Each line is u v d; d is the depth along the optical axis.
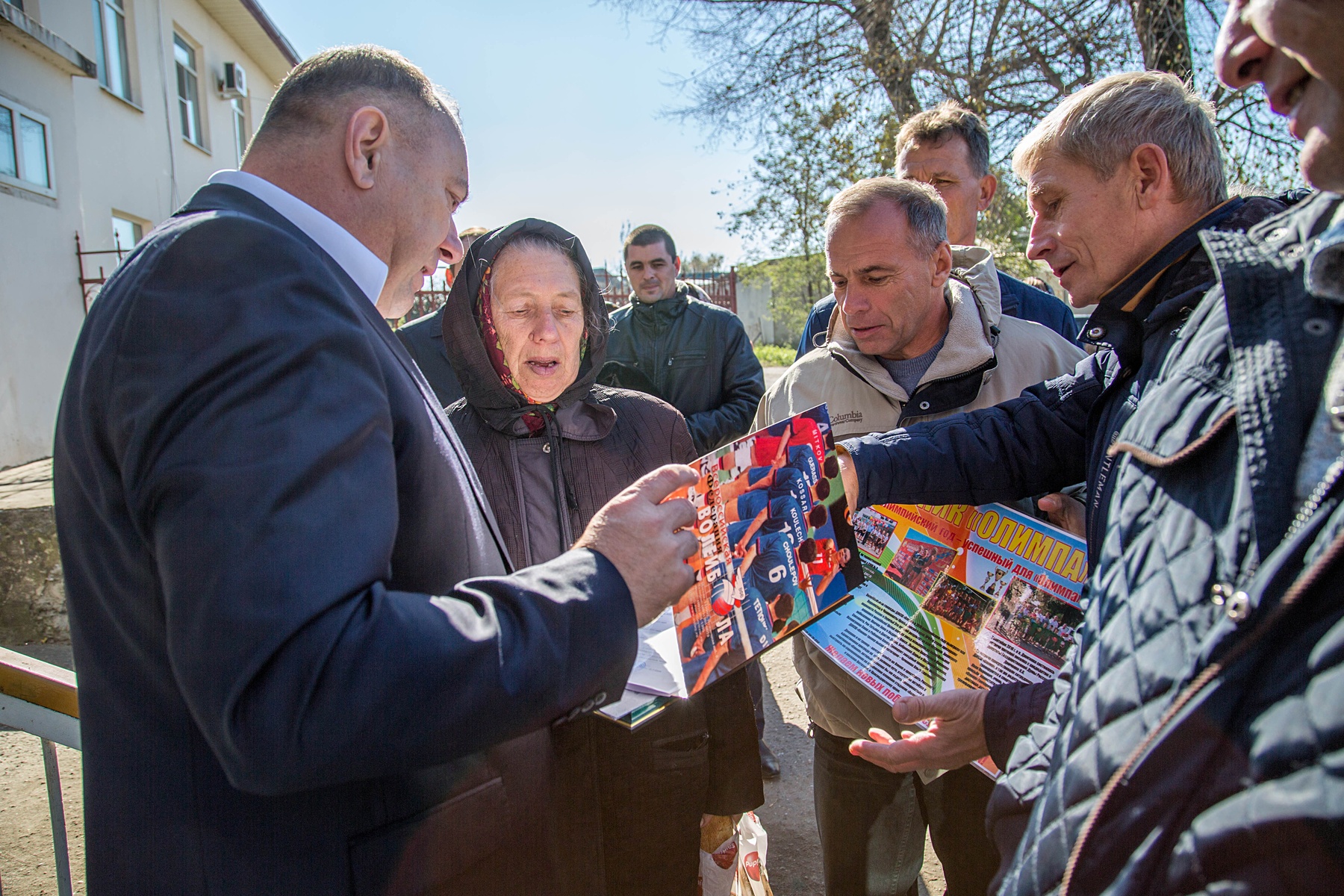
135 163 8.97
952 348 1.69
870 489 1.45
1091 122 1.18
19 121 6.51
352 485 0.74
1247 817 0.65
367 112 0.98
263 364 0.72
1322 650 0.64
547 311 1.49
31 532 4.00
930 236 1.65
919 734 1.26
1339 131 0.67
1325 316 0.74
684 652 1.06
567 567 0.85
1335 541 0.64
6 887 2.19
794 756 3.03
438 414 1.03
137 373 0.73
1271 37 0.67
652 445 1.66
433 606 0.77
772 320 19.67
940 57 9.27
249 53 12.62
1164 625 0.77
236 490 0.68
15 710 1.39
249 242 0.79
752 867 1.87
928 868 2.43
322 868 0.85
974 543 1.43
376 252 1.04
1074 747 0.81
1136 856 0.72
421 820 0.92
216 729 0.68
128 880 0.84
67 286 7.01
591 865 1.35
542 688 0.77
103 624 0.85
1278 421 0.73
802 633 1.70
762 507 1.16
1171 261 1.14
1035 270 9.02
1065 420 1.42
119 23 9.00
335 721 0.68
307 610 0.68
